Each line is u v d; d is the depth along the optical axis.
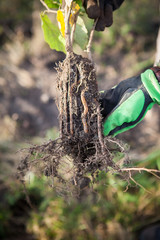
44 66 3.80
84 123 1.30
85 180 1.42
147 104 1.33
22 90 3.62
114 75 3.55
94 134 1.33
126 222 2.27
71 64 1.29
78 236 2.28
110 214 2.33
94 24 1.33
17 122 3.29
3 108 3.44
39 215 2.40
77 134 1.32
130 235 2.19
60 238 2.29
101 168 1.36
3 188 2.58
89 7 1.28
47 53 3.86
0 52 4.07
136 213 2.31
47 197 2.43
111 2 1.40
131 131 2.98
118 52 3.81
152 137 2.92
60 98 1.33
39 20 4.11
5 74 3.79
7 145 2.95
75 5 1.27
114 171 1.36
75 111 1.30
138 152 2.77
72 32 1.31
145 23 3.99
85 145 1.35
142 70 3.55
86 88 1.29
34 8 4.22
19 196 2.50
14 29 4.31
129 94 1.34
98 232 2.25
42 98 3.49
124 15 4.04
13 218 2.46
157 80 1.30
